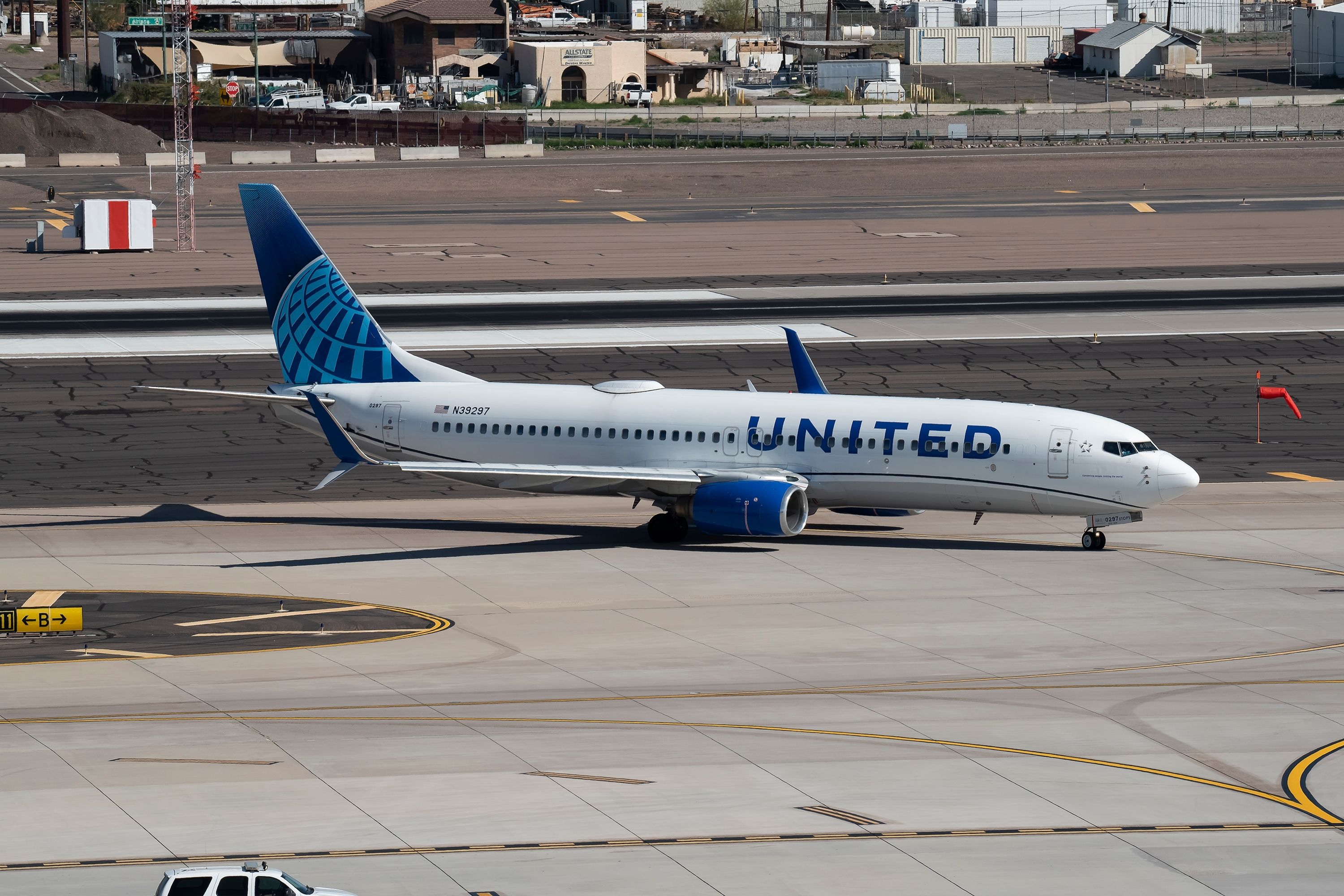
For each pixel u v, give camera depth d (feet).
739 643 593.83
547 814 416.26
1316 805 428.56
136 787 435.12
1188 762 463.42
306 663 568.41
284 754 465.88
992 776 448.65
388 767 453.58
